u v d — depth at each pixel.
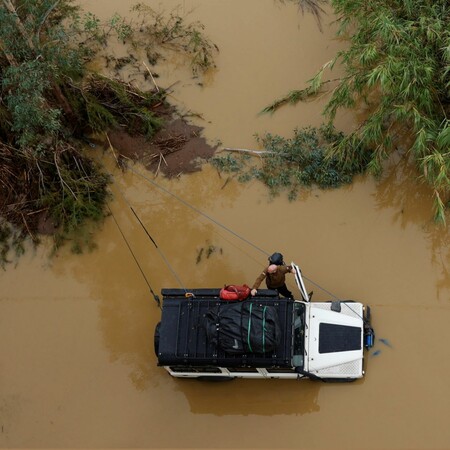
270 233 10.36
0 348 10.17
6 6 9.79
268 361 8.53
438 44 9.59
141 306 10.20
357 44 10.16
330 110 10.86
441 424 8.94
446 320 9.51
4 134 11.02
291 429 9.21
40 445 9.51
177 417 9.49
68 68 10.56
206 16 12.30
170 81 11.80
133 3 12.59
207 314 8.68
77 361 9.98
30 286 10.52
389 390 9.20
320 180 10.47
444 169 9.16
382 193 10.38
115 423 9.55
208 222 10.60
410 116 9.77
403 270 9.87
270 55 11.76
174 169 11.05
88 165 11.09
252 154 10.94
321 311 9.20
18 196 10.97
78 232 10.73
